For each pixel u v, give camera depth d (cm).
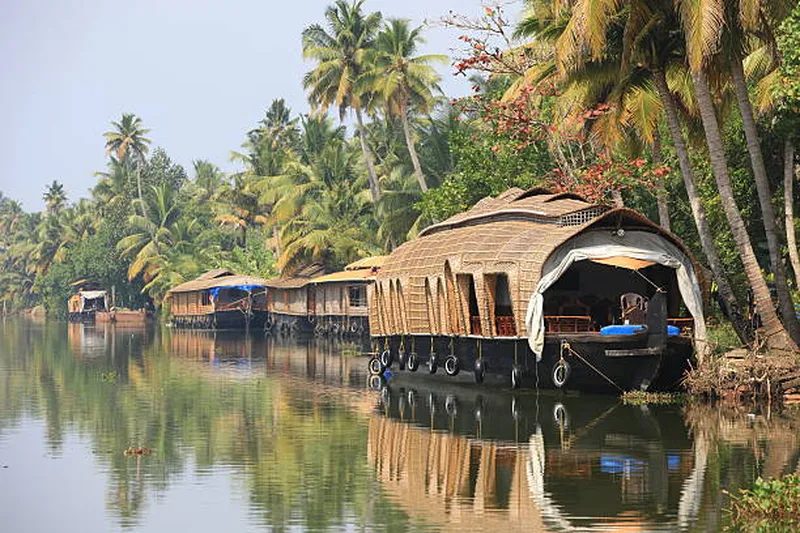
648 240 2777
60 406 2891
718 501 1609
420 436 2288
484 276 2947
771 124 3431
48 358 4809
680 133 3045
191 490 1777
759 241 3816
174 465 1998
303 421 2544
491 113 3903
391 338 3647
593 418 2459
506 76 4975
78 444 2250
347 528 1496
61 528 1542
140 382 3550
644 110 3142
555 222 2912
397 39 5888
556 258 2730
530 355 2802
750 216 3675
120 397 3094
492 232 3072
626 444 2114
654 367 2684
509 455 2033
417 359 3475
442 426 2423
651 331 2645
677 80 3173
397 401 2908
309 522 1538
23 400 3039
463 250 3089
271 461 2019
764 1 2694
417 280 3372
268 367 4162
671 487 1711
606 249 2723
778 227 3653
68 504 1689
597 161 3572
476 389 3080
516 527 1479
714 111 3002
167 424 2522
